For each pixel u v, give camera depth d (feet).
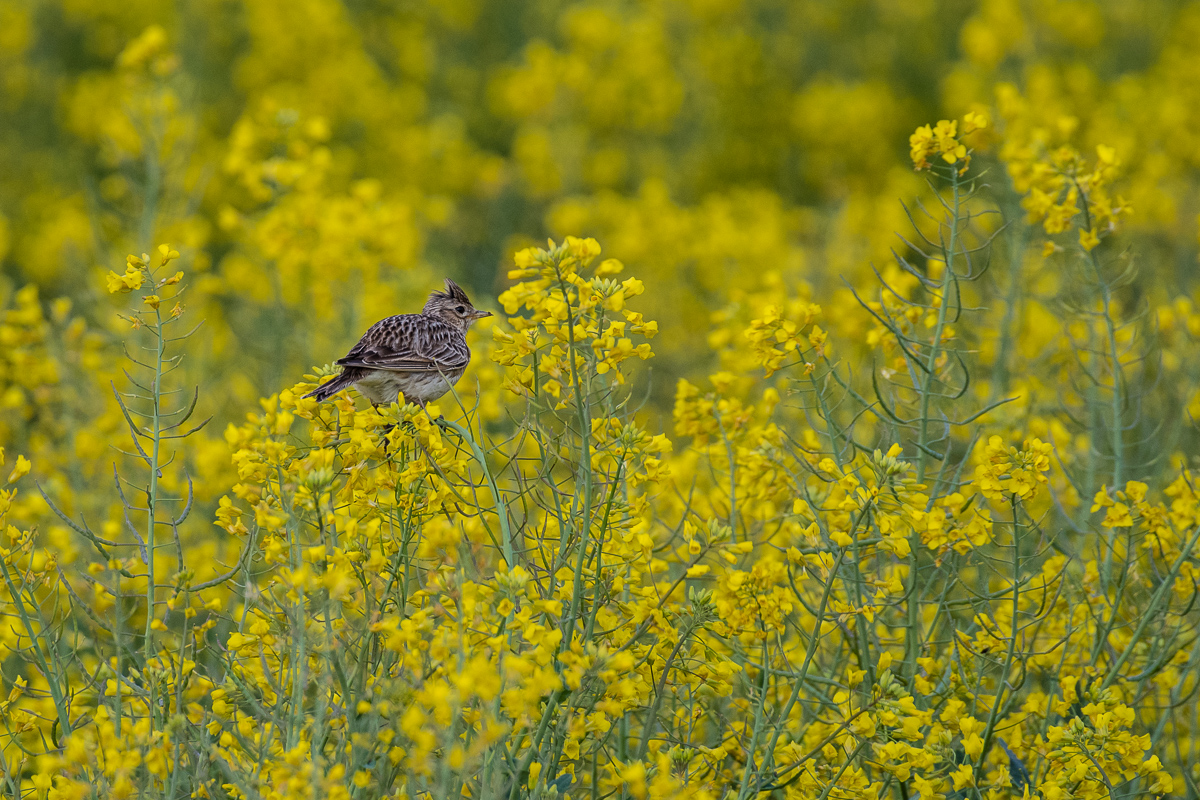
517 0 132.46
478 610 23.43
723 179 111.96
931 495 29.22
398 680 23.43
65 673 28.02
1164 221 67.72
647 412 59.47
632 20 125.18
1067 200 36.96
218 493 41.45
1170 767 32.37
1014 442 37.68
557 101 105.19
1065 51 115.03
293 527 24.66
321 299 56.59
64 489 42.01
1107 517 29.14
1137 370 41.06
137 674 27.43
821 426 36.81
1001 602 32.09
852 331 44.70
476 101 123.85
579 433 28.25
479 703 23.04
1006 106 45.60
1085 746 25.93
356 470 27.17
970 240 50.72
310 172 56.08
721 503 33.73
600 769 29.40
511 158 115.24
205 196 91.81
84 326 46.62
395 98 106.83
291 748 22.98
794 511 28.04
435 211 86.84
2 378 45.80
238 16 117.29
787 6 133.18
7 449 47.83
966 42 96.02
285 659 26.25
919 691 28.68
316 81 103.35
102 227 68.08
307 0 106.11
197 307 62.69
